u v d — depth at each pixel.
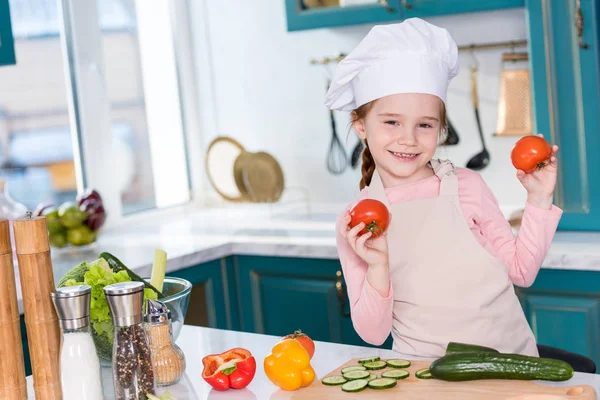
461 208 1.71
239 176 3.46
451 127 3.09
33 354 1.30
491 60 2.99
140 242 3.01
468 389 1.26
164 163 3.63
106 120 3.32
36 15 3.10
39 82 3.11
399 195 1.73
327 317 2.76
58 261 2.75
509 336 1.63
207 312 2.84
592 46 2.44
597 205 2.52
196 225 3.29
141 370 1.28
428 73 1.61
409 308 1.66
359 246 1.44
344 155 3.37
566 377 1.25
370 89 1.65
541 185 1.61
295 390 1.34
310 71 3.40
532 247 1.62
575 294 2.35
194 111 3.73
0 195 2.67
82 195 2.95
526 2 2.51
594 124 2.48
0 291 1.28
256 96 3.57
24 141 3.06
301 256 2.75
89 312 1.28
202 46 3.68
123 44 3.43
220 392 1.38
